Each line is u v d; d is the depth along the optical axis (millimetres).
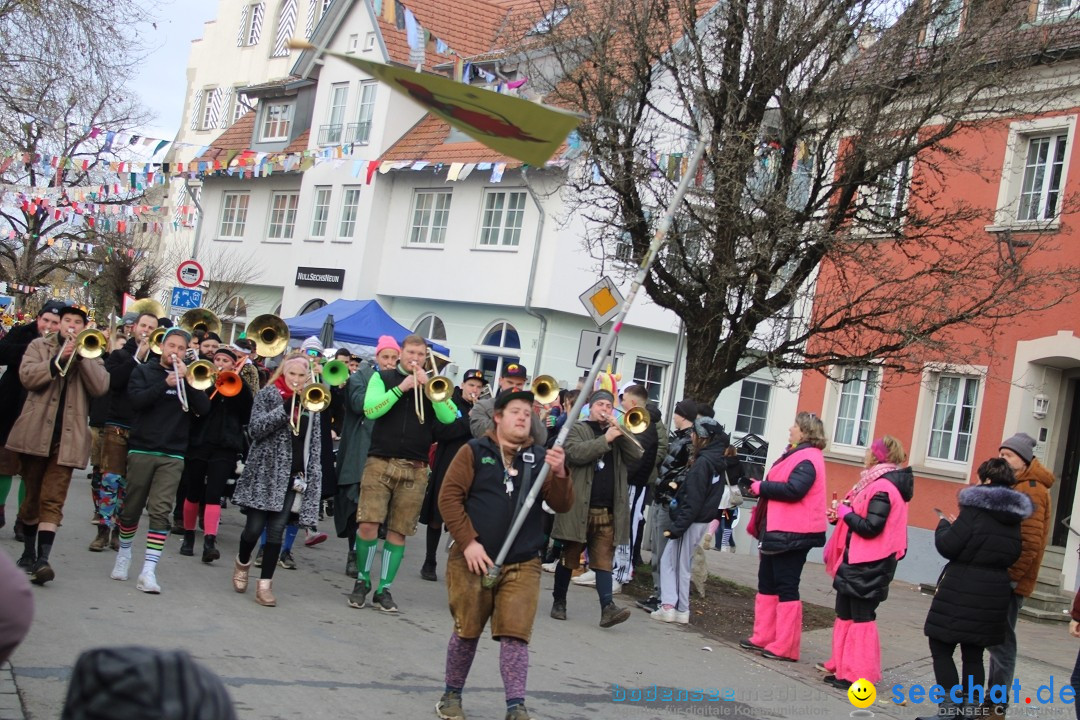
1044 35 12391
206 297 36375
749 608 12000
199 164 22078
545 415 12633
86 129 19672
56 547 10148
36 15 18203
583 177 12703
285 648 7531
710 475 10469
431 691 6992
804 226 11625
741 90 11875
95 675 1609
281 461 8844
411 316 31109
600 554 9891
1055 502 16125
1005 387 16312
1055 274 12156
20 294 35031
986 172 16719
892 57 11367
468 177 29516
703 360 12414
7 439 8445
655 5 11977
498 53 15484
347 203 33062
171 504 8750
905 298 11602
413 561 12672
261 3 45094
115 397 10188
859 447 18734
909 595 15617
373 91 32562
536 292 27359
